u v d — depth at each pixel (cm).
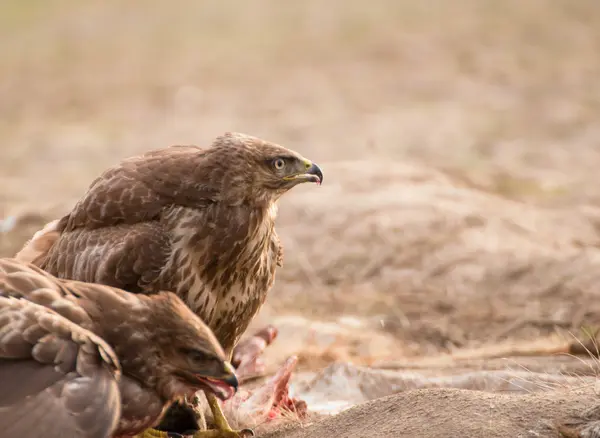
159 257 805
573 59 3306
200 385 687
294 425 850
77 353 648
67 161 2291
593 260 1394
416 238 1518
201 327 683
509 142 2291
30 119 2825
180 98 3006
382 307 1308
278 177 827
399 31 3922
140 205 820
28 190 1998
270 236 855
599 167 2036
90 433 629
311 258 1487
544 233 1556
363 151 2231
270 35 4000
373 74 3238
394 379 960
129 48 3831
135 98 3041
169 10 4553
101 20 4353
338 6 4541
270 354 1130
